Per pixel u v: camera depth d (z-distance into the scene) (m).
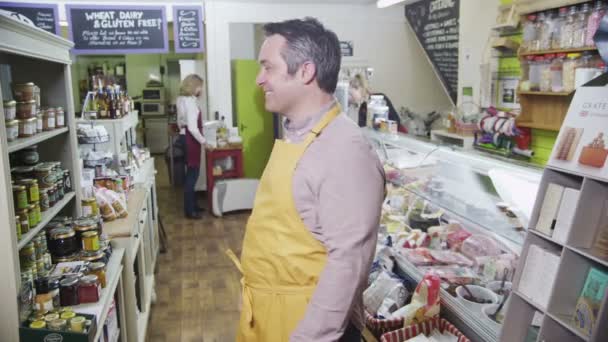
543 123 4.24
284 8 6.36
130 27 6.04
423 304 1.93
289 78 1.39
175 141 7.63
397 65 6.86
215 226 5.60
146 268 3.63
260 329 1.55
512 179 1.92
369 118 3.60
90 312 1.86
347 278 1.29
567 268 1.38
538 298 1.46
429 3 6.25
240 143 6.11
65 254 2.19
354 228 1.31
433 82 6.98
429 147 2.75
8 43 1.68
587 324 1.30
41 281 1.87
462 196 2.38
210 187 6.07
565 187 1.42
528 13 4.11
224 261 4.50
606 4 3.42
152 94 10.09
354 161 1.34
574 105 1.44
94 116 3.60
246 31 7.51
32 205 1.90
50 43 2.16
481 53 5.22
